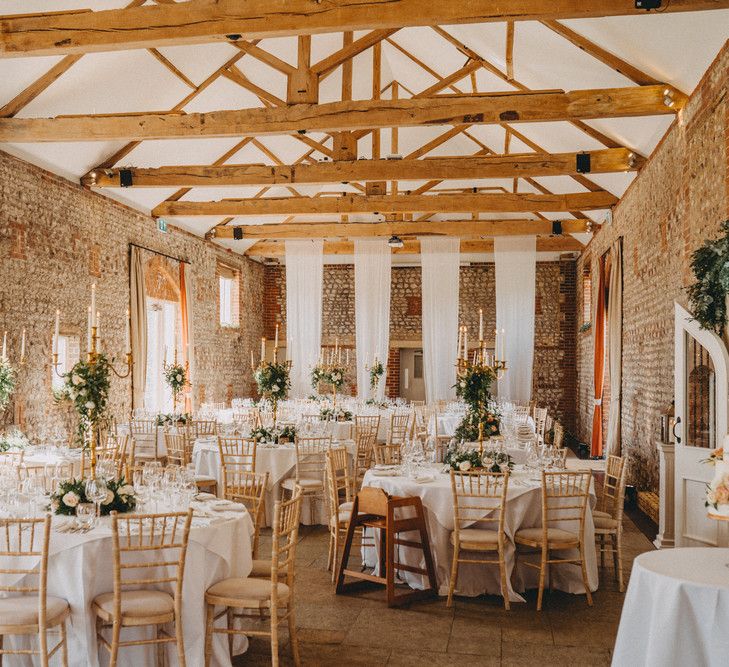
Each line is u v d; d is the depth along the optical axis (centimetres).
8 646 398
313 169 1000
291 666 434
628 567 642
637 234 988
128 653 402
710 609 314
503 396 1490
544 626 499
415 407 1354
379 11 577
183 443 879
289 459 796
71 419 966
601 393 1321
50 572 397
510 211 1188
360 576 564
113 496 449
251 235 1493
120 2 768
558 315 1761
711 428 611
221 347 1585
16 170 860
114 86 894
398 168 981
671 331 783
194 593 407
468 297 1786
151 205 1217
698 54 633
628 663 344
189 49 930
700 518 610
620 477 600
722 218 597
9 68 762
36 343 894
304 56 825
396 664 435
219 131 806
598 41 732
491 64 975
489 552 568
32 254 889
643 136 882
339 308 1825
